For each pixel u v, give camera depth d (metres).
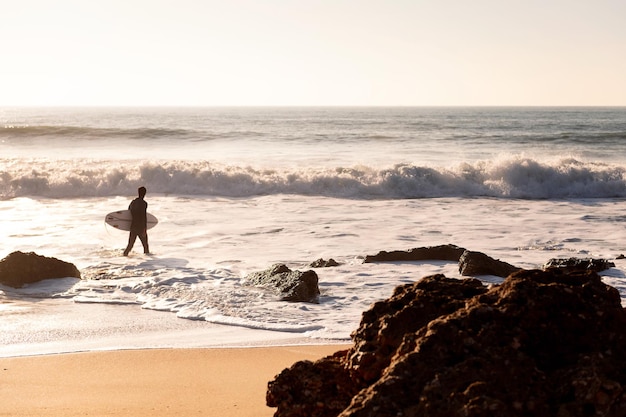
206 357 8.69
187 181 28.38
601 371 4.21
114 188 27.84
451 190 28.91
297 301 11.83
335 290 12.70
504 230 19.80
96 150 44.84
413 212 23.27
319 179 28.77
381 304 5.17
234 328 10.21
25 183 27.27
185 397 7.07
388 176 29.00
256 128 75.94
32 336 9.62
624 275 13.59
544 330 4.45
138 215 16.14
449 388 4.10
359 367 4.87
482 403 3.95
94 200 25.88
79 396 7.10
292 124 88.00
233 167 30.47
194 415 6.47
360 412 4.13
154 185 28.09
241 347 9.18
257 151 45.09
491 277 13.47
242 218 21.59
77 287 12.70
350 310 11.34
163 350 8.98
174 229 19.55
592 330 4.46
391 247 17.20
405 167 30.11
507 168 30.22
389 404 4.12
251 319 10.66
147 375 7.90
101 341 9.41
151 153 43.31
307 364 5.26
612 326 4.50
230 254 16.28
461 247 16.17
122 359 8.55
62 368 8.14
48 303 11.66
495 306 4.59
